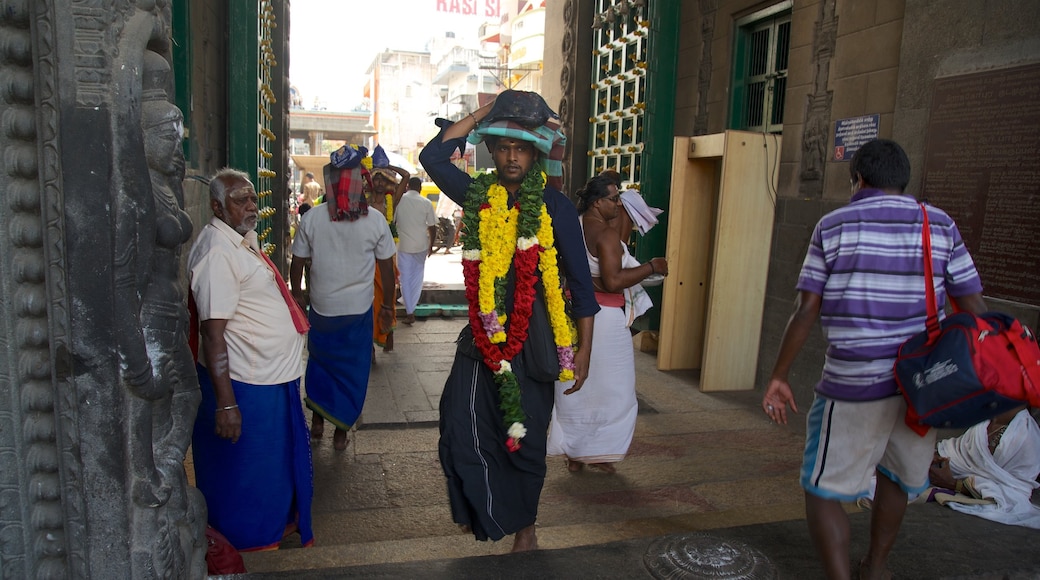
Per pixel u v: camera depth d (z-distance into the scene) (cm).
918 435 223
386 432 492
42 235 165
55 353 168
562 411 412
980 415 205
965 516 320
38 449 176
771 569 260
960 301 235
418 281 817
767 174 591
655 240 755
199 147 530
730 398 594
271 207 862
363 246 423
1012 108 373
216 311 268
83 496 175
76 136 160
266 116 770
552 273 254
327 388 441
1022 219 368
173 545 191
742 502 386
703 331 683
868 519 311
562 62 963
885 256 225
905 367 216
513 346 253
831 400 233
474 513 263
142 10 171
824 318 237
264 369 287
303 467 303
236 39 619
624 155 817
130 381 174
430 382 615
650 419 534
